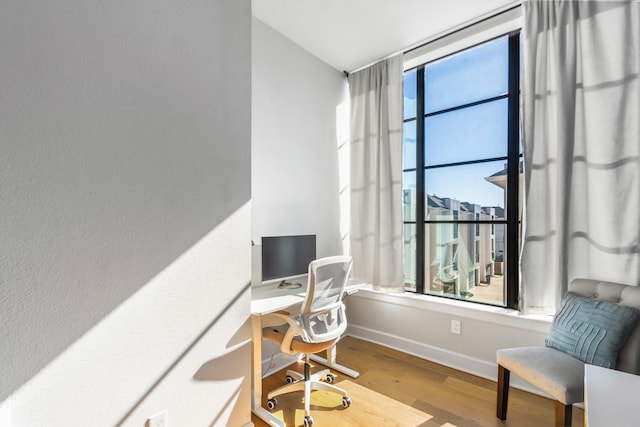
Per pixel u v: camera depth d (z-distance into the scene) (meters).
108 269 1.10
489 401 2.03
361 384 2.25
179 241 1.30
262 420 1.88
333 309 2.03
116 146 1.12
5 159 0.90
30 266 0.94
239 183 1.54
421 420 1.84
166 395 1.25
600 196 1.84
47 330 0.97
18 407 0.91
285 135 2.71
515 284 2.40
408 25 2.50
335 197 3.22
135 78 1.18
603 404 0.95
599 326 1.56
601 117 1.85
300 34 2.66
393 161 2.87
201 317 1.37
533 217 2.11
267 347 2.47
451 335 2.52
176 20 1.31
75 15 1.03
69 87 1.02
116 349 1.12
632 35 1.79
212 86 1.43
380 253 2.94
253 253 2.45
